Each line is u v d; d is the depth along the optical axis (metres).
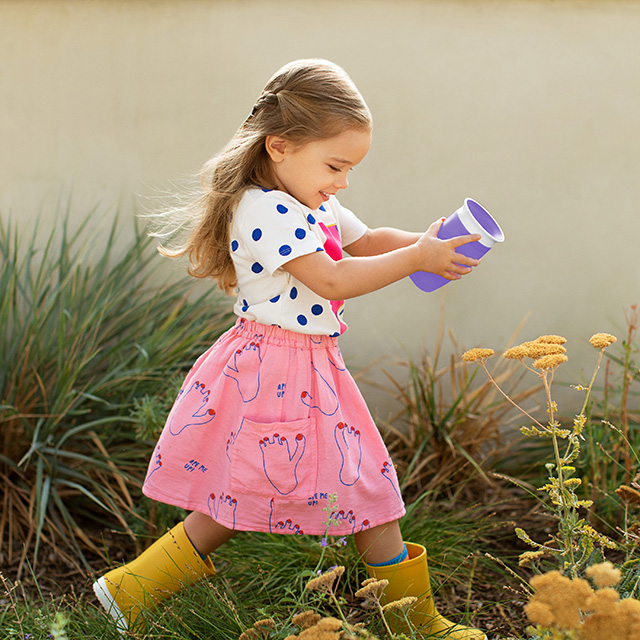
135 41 3.16
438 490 2.76
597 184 3.10
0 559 2.44
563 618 1.18
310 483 1.77
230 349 1.87
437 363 3.21
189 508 1.88
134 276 3.13
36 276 3.23
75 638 1.76
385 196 3.16
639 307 3.13
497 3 3.04
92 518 2.70
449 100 3.10
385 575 1.79
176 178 3.20
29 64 3.19
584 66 3.05
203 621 1.80
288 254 1.72
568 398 3.13
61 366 2.77
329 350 1.86
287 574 2.16
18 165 3.23
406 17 3.07
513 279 3.16
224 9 3.12
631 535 1.77
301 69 1.78
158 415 2.43
